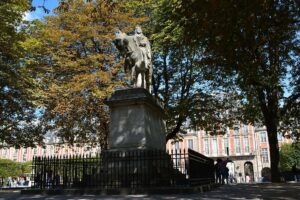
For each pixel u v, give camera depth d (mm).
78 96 24438
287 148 72750
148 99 13047
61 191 12062
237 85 24062
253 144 84938
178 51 24891
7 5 20516
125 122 13039
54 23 26828
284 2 12312
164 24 23688
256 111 26375
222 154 86375
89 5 25688
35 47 24328
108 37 25422
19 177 73938
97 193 11516
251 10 11375
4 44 21750
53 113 25547
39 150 95562
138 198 9727
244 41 13031
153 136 13555
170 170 12242
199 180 13469
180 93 28469
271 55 18250
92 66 25359
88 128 26297
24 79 24594
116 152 12555
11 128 27797
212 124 28359
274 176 22797
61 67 25375
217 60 14398
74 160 13258
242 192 12047
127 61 14438
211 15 11297
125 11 26797
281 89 21109
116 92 13453
